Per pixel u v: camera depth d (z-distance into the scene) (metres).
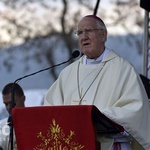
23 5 40.47
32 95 21.09
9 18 40.47
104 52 11.53
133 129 10.44
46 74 40.41
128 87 10.91
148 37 16.27
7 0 40.16
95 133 9.91
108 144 10.38
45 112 9.95
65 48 41.25
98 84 11.27
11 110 10.11
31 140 10.02
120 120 10.30
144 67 16.16
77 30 11.18
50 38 41.19
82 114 9.80
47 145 9.98
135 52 37.28
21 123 10.02
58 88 11.83
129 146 10.76
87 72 11.53
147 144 10.55
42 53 41.38
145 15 16.25
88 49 11.26
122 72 11.16
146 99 10.84
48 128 9.96
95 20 11.11
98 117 9.80
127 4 37.84
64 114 9.88
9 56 41.28
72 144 9.90
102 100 11.08
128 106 10.64
